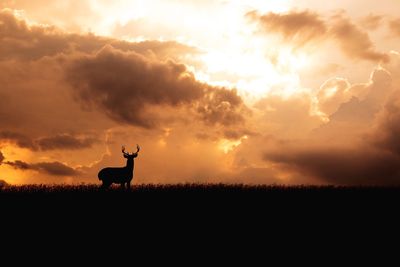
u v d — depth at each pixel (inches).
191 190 1079.6
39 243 735.7
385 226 866.8
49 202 951.0
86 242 745.6
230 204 979.3
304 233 817.5
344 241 781.9
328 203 1008.9
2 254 685.9
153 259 681.6
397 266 679.1
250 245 751.1
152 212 911.0
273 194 1069.1
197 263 672.4
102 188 1136.8
